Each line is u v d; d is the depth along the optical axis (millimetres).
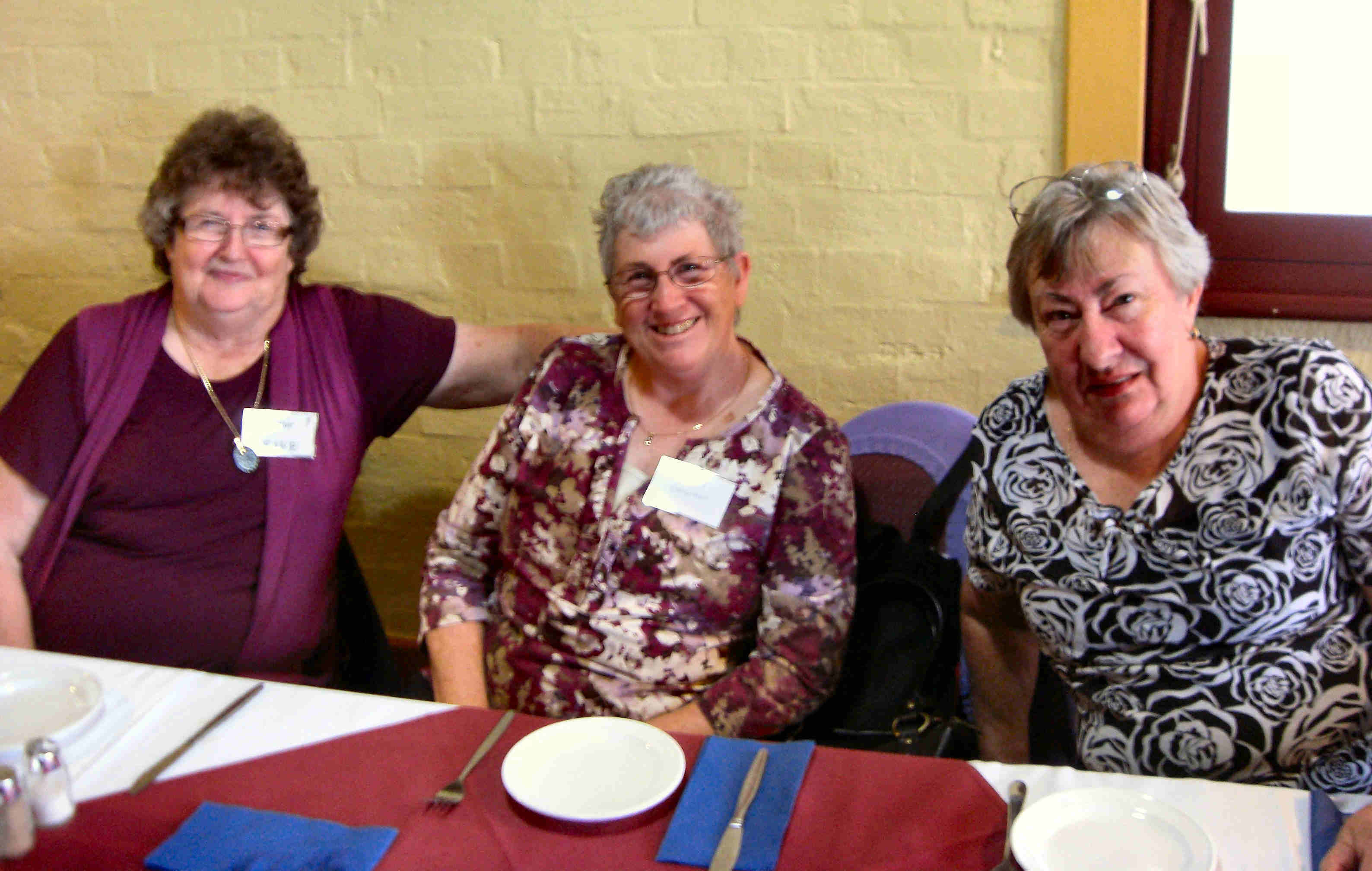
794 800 1070
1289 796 1060
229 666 1830
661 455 1651
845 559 1607
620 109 2188
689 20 2111
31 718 1220
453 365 2033
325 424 1904
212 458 1836
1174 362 1367
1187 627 1436
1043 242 1372
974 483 1566
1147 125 2014
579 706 1640
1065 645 1521
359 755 1168
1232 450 1387
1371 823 981
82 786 1118
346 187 2363
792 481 1609
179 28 2342
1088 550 1466
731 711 1554
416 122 2291
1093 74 1946
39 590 1804
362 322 1974
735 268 1638
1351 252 1982
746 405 1650
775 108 2115
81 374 1842
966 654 1668
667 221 1561
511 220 2303
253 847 1007
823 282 2182
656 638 1627
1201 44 1943
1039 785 1090
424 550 2574
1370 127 1929
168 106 2391
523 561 1706
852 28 2045
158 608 1792
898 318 2168
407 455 2516
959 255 2107
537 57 2201
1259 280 2035
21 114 2457
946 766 1129
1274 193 2006
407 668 2623
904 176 2094
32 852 1021
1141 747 1438
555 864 1001
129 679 1315
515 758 1134
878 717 1583
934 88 2039
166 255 1887
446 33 2230
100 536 1821
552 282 2320
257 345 1907
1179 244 1333
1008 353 2137
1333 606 1420
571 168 2244
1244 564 1388
